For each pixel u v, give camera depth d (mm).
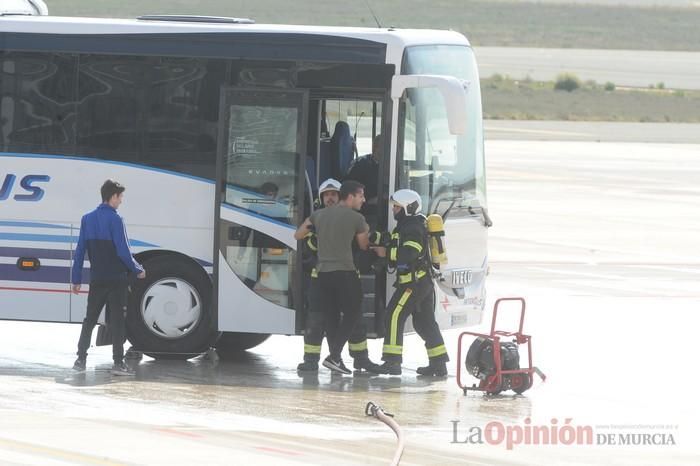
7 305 51469
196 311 51125
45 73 51031
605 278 79625
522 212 116250
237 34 50125
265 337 55500
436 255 48406
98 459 33250
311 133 51500
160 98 50562
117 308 47281
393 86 48375
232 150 49781
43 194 51031
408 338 59938
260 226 49812
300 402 43094
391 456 35188
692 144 199125
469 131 52781
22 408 40156
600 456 36594
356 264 49375
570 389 46969
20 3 55719
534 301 70062
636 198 129250
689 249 94812
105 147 50844
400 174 49031
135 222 50781
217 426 38375
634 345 56656
